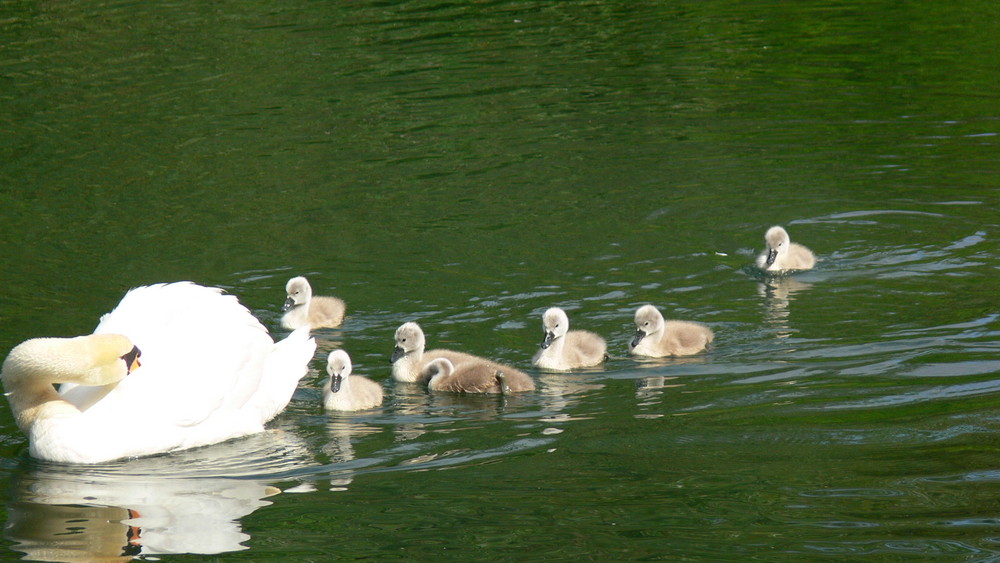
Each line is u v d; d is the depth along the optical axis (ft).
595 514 31.45
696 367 44.65
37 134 75.36
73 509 33.06
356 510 32.45
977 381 40.68
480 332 49.19
